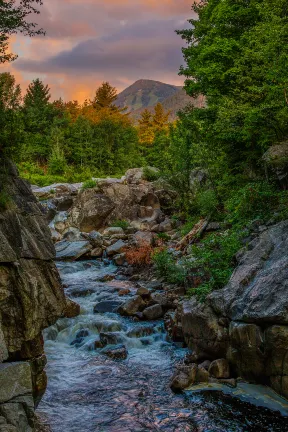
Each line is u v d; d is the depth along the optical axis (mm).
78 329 11641
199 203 20016
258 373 8164
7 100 7402
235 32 18031
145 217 27641
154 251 18547
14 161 7754
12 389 5137
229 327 8734
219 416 7344
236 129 15469
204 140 20844
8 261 6191
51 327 11570
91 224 26562
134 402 7879
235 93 15156
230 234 13172
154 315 12414
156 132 62188
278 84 12695
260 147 16719
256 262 9656
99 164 55875
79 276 18375
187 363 9539
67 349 10672
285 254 9086
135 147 63562
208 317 9352
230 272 10578
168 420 7242
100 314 12969
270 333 7691
